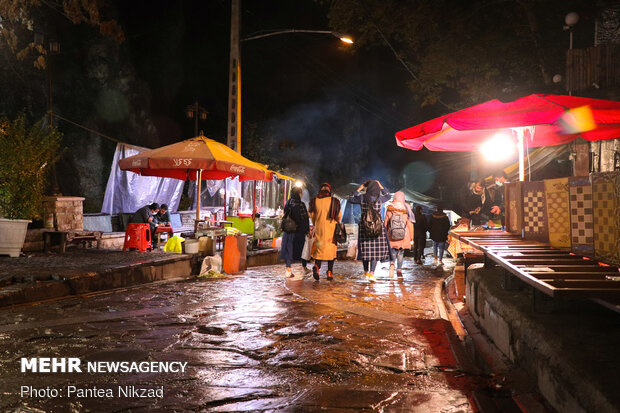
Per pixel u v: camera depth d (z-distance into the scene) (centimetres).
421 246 1552
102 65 2564
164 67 3084
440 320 663
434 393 395
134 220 1519
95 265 941
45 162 1222
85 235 1336
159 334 578
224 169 1164
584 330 366
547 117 552
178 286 952
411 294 873
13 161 1134
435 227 1499
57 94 2425
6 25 1562
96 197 2525
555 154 1175
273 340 557
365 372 449
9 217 1151
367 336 578
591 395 268
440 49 1861
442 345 541
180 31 3116
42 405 362
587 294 316
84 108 2512
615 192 443
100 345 527
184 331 593
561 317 408
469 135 796
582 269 422
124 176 1898
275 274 1160
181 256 1108
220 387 407
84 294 825
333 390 402
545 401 343
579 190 489
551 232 597
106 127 2609
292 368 459
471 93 1962
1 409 354
